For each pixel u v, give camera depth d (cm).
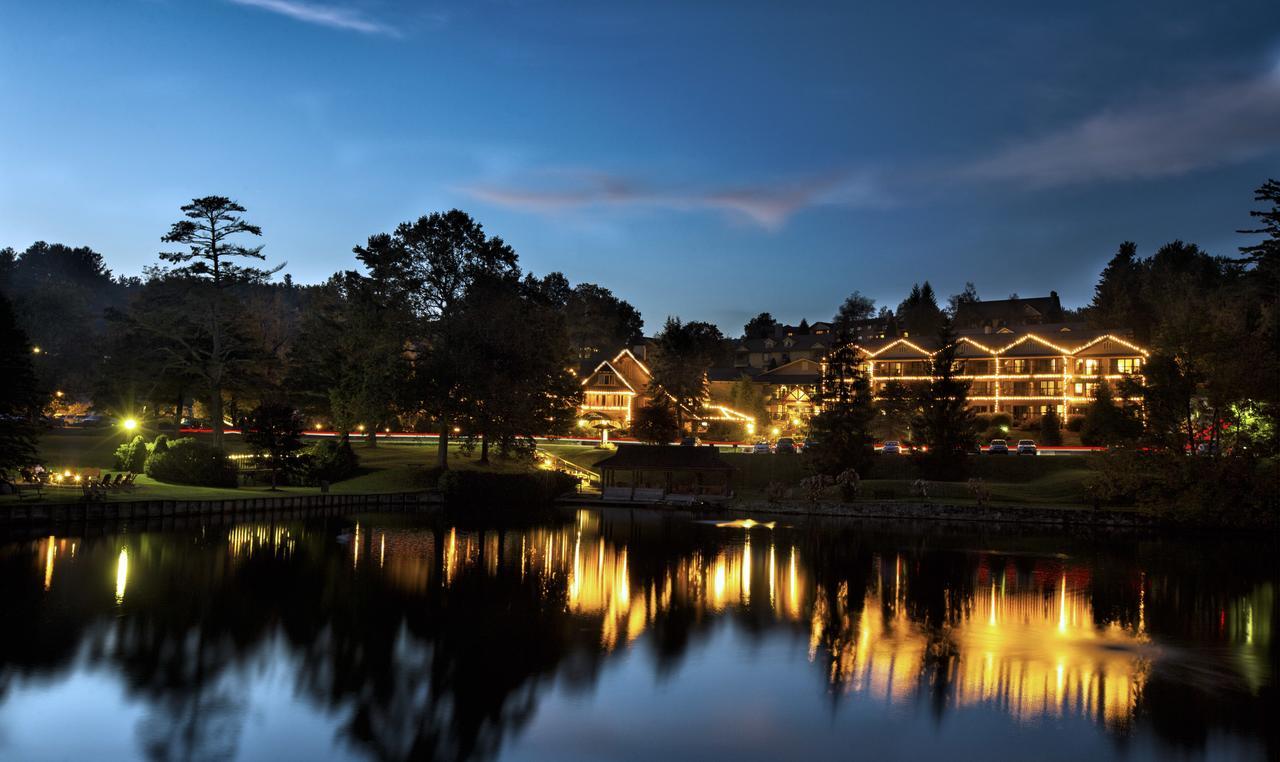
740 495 8369
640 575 4253
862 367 12144
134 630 2855
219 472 6788
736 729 2198
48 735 2027
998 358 11512
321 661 2636
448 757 1995
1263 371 5850
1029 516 6788
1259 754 2078
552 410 8294
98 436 8681
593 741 2105
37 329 13188
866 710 2345
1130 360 10825
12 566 3772
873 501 7531
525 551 4956
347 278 8256
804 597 3788
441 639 2933
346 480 7756
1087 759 2044
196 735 2061
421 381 7638
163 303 8144
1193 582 4231
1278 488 5888
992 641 3066
